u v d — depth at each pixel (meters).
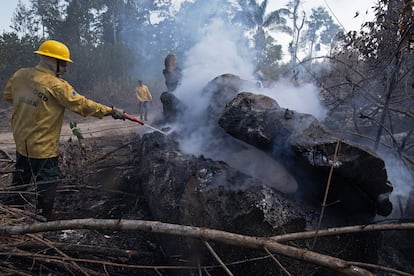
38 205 2.80
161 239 2.29
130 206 3.22
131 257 2.23
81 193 3.46
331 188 1.94
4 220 2.27
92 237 2.36
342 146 1.74
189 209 2.06
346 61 3.94
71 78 15.50
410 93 3.68
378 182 1.83
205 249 1.87
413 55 3.29
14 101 2.73
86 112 2.77
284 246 1.41
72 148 4.38
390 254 2.39
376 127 3.87
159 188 2.51
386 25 3.02
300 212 1.91
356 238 2.02
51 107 2.68
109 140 6.58
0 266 1.94
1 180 3.74
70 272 1.93
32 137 2.69
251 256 1.79
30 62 15.66
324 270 1.88
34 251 2.07
